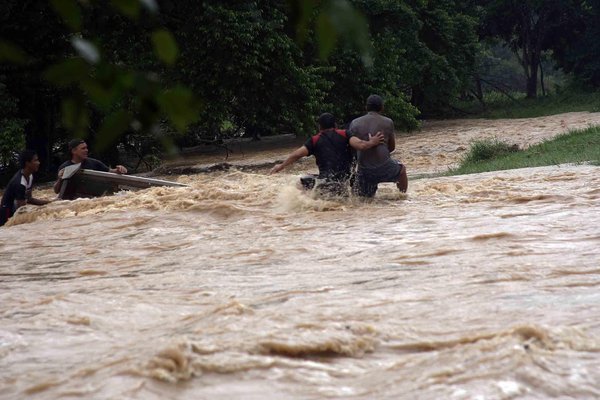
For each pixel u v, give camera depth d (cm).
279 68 5291
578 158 3412
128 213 2077
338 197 2028
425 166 5000
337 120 6575
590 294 832
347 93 6525
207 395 527
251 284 1053
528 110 9925
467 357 581
